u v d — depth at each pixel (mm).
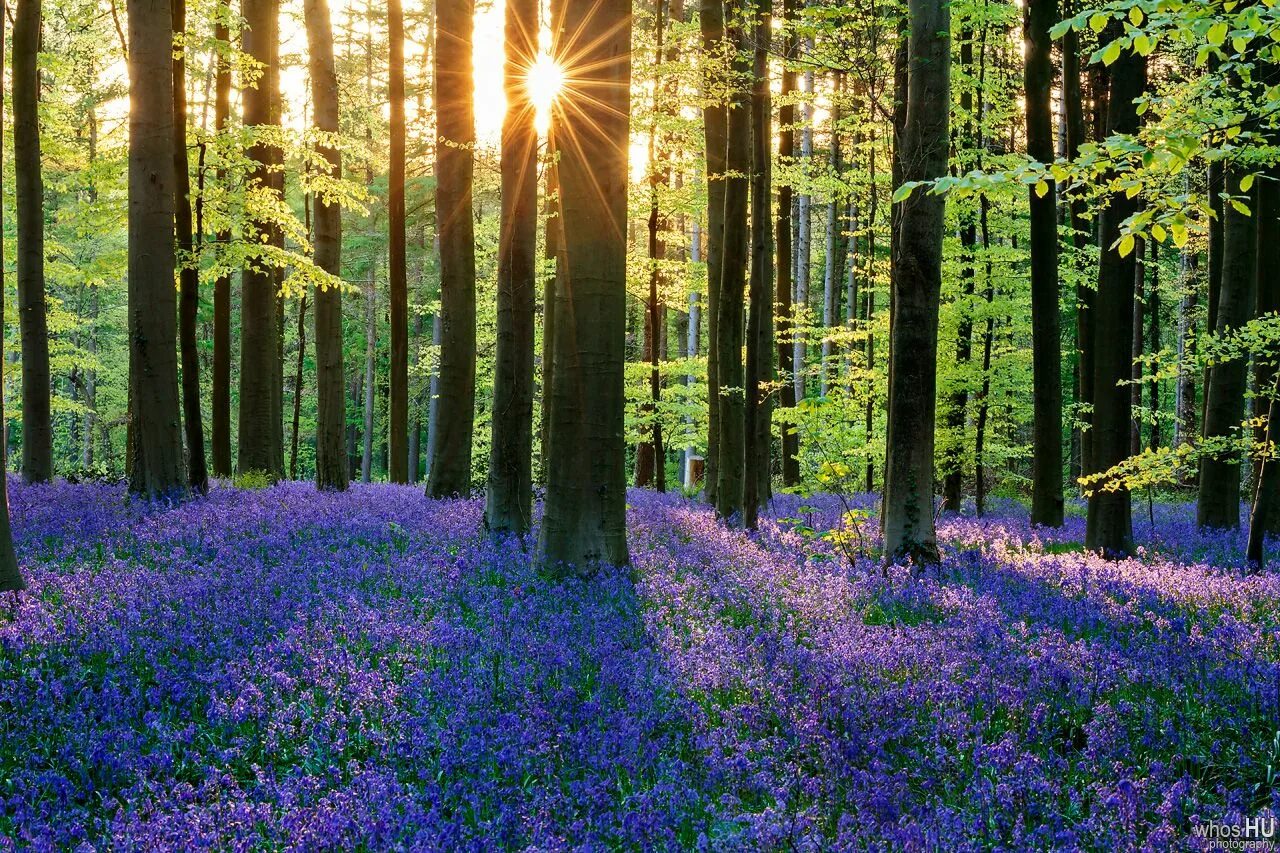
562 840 4125
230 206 16719
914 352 10914
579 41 9477
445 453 16359
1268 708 5793
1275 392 10727
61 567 9078
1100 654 6824
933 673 6418
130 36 12945
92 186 19016
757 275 13453
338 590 8305
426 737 5230
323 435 17844
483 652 6793
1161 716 5699
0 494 7996
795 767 5031
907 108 11523
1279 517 15586
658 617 7922
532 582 9180
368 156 21531
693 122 17891
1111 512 12898
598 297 9641
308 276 16547
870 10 11188
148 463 13344
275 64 22672
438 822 4246
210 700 5766
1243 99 9328
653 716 5660
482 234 27516
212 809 4348
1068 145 16438
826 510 18359
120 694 5742
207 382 45562
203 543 10359
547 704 5812
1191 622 8227
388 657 6672
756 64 13281
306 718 5504
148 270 13172
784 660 6730
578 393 9711
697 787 4828
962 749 5230
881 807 4473
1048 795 4703
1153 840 4168
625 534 9977
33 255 16469
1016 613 8516
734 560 10695
